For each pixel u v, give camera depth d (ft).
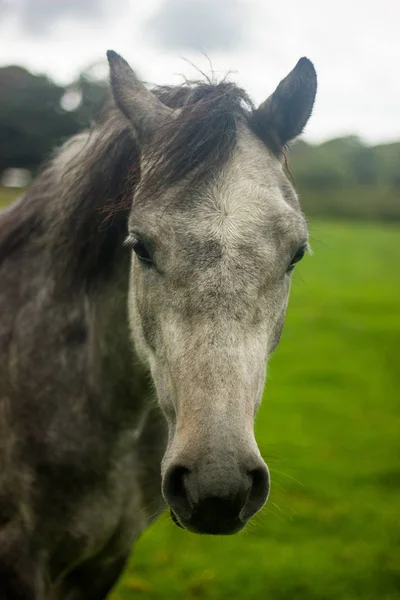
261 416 25.12
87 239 8.20
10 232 9.02
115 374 8.31
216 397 5.97
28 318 8.59
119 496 8.56
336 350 37.24
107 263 8.29
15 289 8.82
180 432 6.06
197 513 5.83
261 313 6.47
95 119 8.90
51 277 8.52
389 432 23.62
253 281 6.38
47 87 45.16
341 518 17.10
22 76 54.19
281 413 25.53
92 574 9.49
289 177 7.82
